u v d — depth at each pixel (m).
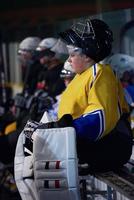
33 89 10.36
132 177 5.66
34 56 10.45
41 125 5.90
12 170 7.81
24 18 16.53
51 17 15.30
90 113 5.57
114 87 5.71
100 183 7.40
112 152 5.80
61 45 9.33
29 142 6.13
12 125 9.29
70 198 5.64
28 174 6.09
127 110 6.03
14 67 14.39
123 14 8.09
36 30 12.39
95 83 5.63
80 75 5.86
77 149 5.81
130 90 7.75
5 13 17.03
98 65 5.75
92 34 5.82
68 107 5.80
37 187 5.76
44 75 9.76
